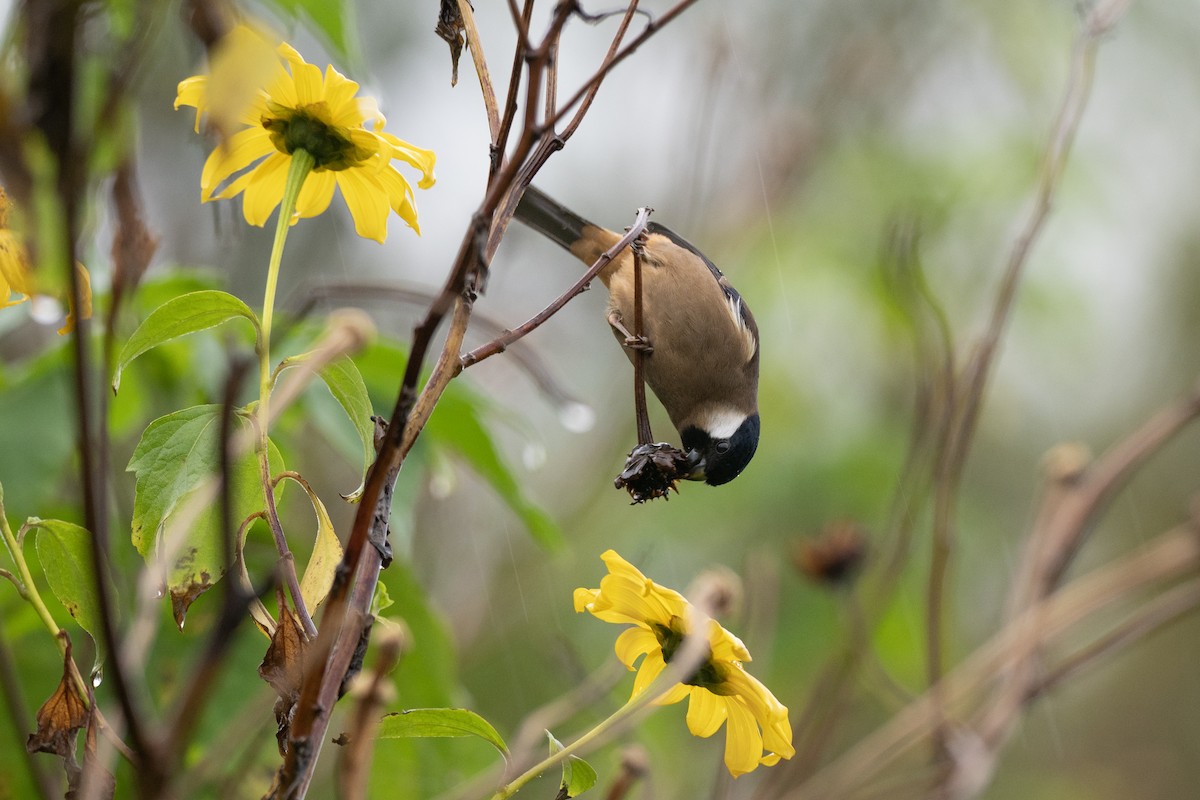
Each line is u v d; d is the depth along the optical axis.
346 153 4.25
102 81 2.56
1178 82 14.50
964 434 7.44
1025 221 12.84
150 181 9.77
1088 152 13.55
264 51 2.58
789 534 11.88
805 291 12.59
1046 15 14.35
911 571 10.98
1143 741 15.77
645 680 4.44
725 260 12.48
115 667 2.49
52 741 3.41
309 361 3.60
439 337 11.19
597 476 11.89
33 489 5.93
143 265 3.07
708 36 12.01
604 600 4.44
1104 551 16.05
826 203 13.04
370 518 3.12
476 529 10.67
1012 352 13.30
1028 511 13.42
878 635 10.79
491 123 4.08
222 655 2.53
